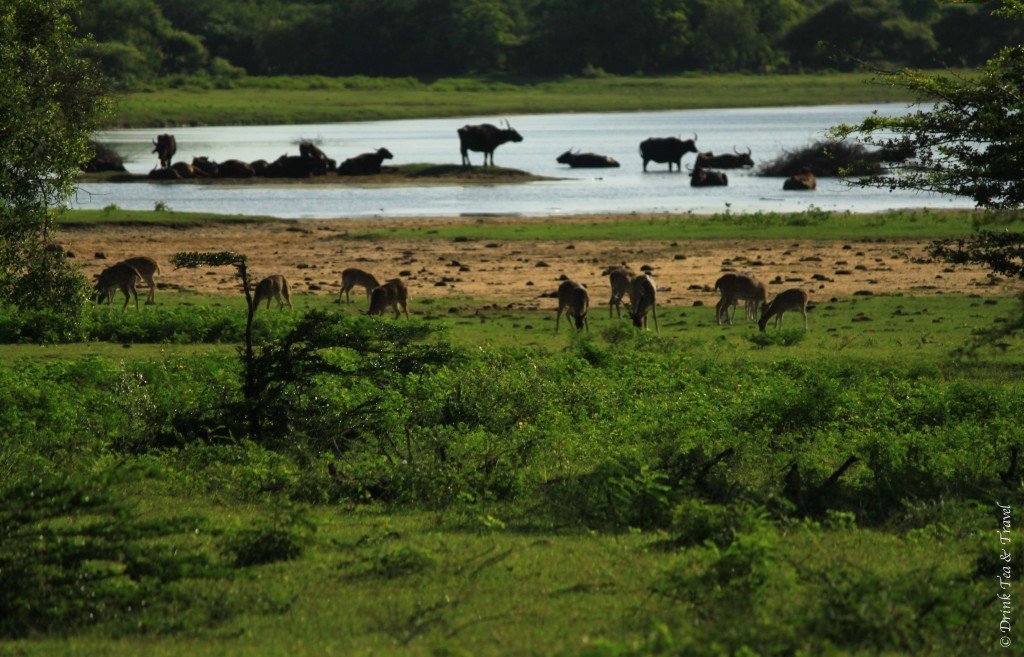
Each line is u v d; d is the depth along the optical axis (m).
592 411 51.28
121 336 74.69
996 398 50.44
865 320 84.06
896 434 45.41
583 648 19.83
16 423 45.19
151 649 22.34
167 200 181.62
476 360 57.41
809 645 21.45
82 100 60.53
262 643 22.94
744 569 25.14
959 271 108.50
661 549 30.34
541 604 25.20
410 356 50.81
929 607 23.70
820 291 99.75
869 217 146.75
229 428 44.97
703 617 23.59
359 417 44.97
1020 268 43.97
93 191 194.38
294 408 45.44
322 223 151.12
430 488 37.66
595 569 28.14
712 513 30.81
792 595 24.89
